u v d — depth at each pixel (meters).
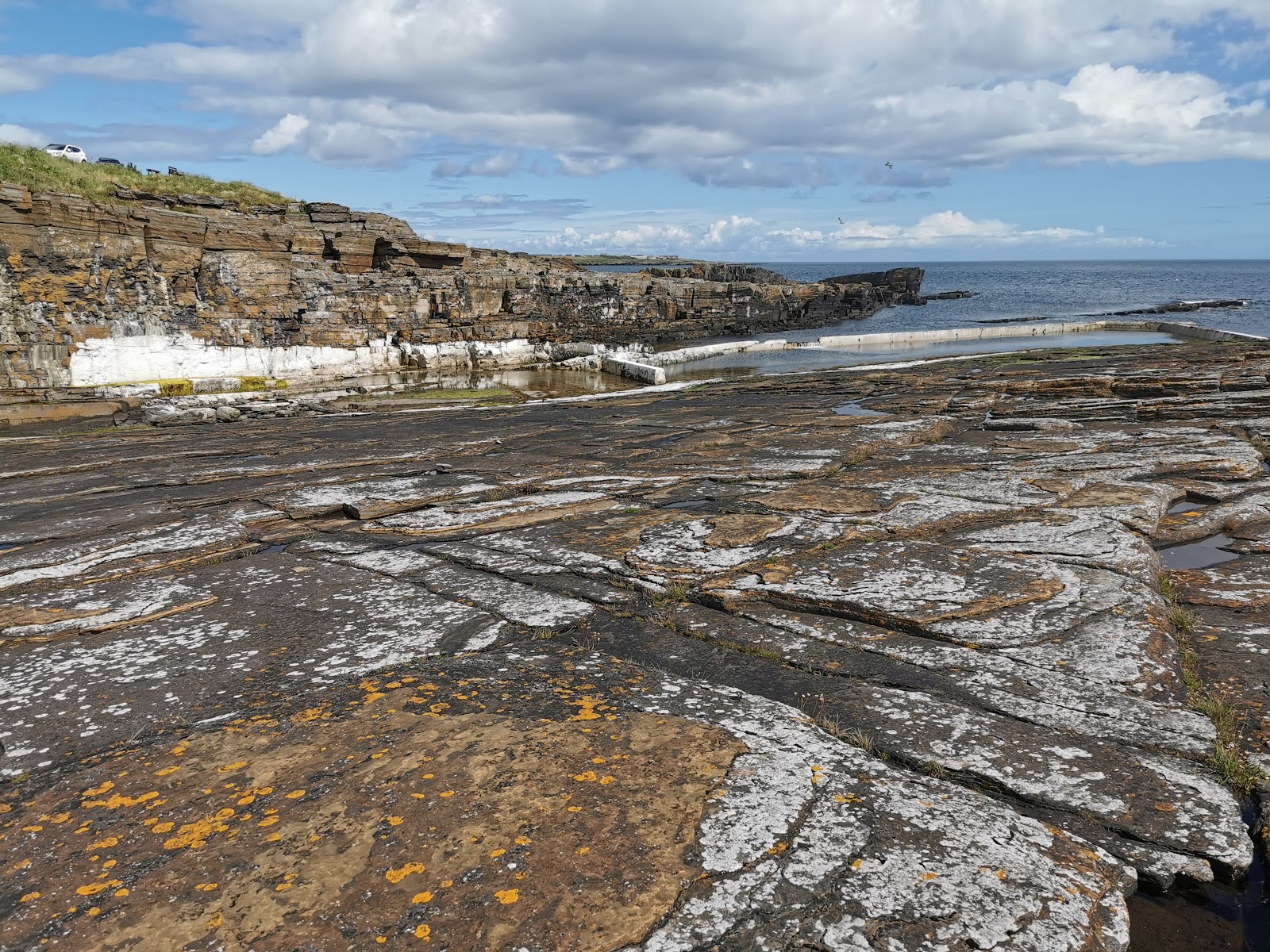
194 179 41.09
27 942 2.46
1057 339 52.75
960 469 10.05
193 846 2.91
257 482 10.98
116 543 7.70
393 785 3.27
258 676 4.53
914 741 3.70
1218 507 7.79
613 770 3.35
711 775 3.31
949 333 55.22
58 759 3.67
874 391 22.78
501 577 6.34
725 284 65.00
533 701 4.04
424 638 5.04
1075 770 3.45
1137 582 5.61
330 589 6.10
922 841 2.90
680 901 2.58
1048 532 6.84
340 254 42.06
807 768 3.38
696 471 10.71
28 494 10.96
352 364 40.38
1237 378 17.91
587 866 2.75
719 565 6.21
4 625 5.46
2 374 28.41
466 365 44.56
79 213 29.69
